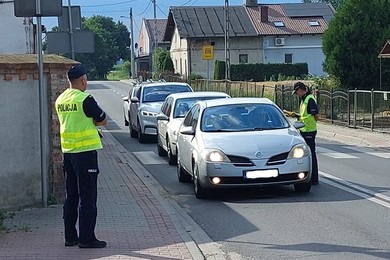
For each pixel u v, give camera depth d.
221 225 9.65
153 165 16.75
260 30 69.62
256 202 11.28
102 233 8.66
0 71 9.83
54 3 9.77
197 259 7.42
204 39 69.06
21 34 21.09
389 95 23.61
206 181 11.36
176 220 9.62
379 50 31.98
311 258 7.65
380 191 11.95
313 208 10.57
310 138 12.58
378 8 32.41
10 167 9.98
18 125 10.05
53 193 10.52
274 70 64.88
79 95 7.76
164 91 23.09
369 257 7.61
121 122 31.53
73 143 7.73
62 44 16.44
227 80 42.44
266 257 7.80
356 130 24.94
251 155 11.23
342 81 33.09
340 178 13.62
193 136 12.48
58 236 8.41
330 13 72.12
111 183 13.19
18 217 9.57
